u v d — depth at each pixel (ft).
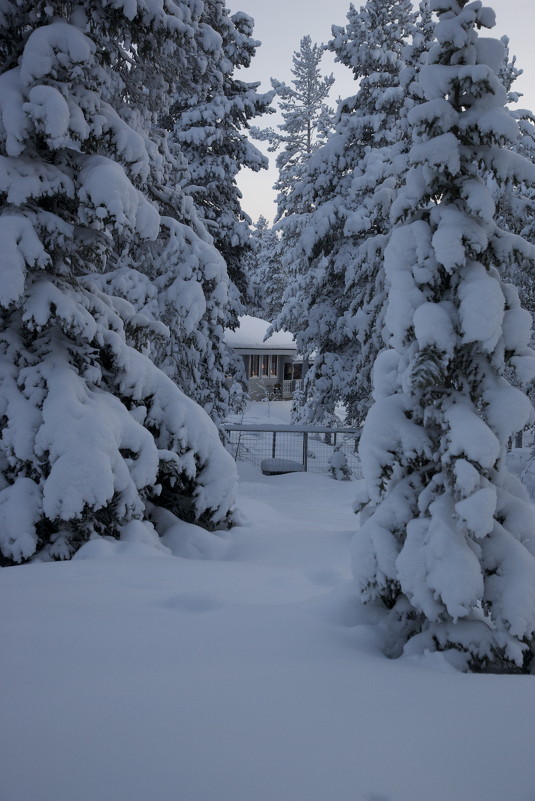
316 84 155.33
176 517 27.89
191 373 49.24
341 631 14.84
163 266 38.88
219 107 74.69
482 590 13.60
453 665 13.26
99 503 22.59
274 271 182.80
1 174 23.08
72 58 23.11
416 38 60.54
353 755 8.73
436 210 15.85
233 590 18.57
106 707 9.81
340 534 28.19
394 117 72.02
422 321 14.83
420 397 15.25
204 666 11.99
